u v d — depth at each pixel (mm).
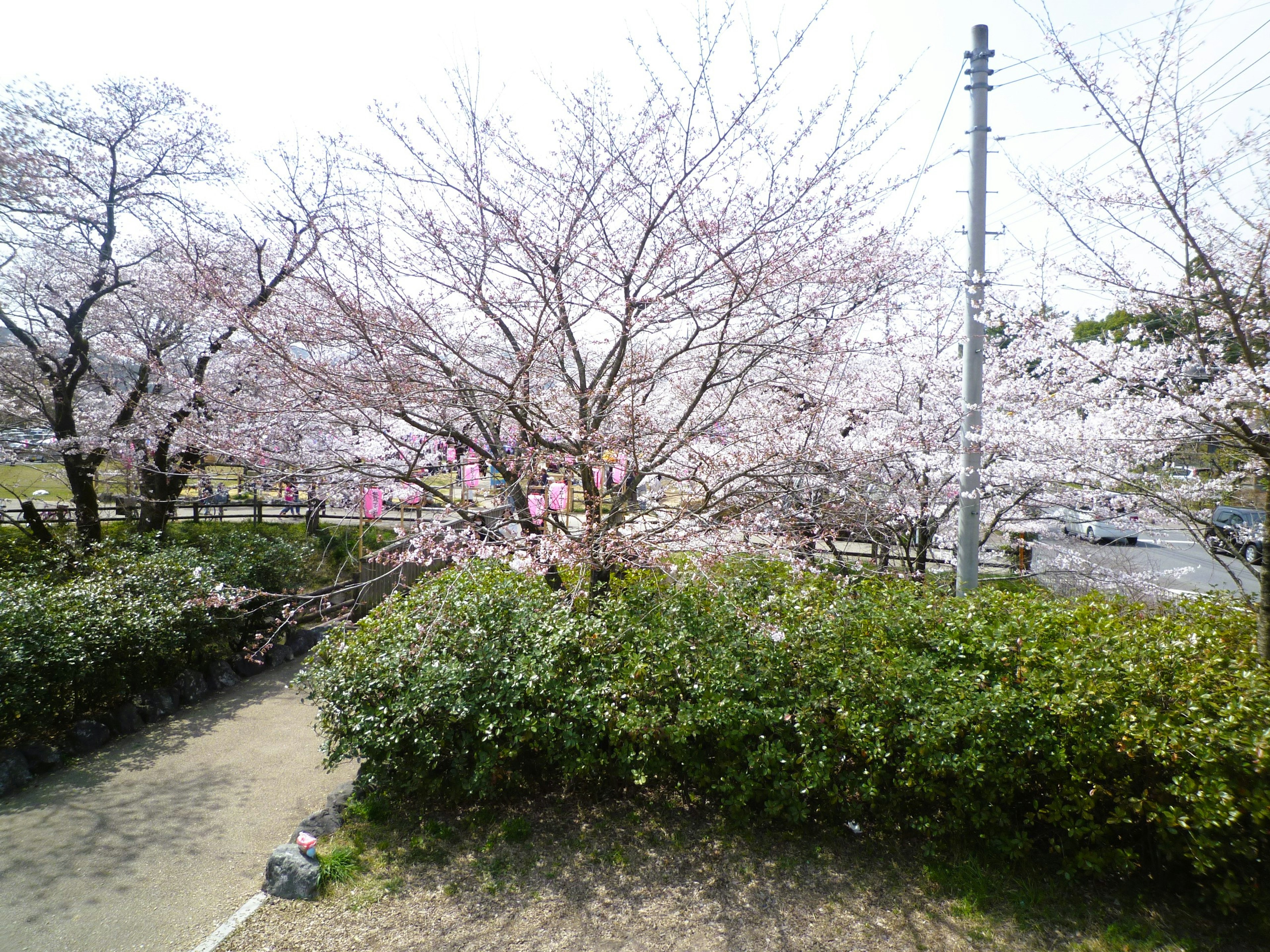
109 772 5418
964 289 6172
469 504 5285
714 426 5250
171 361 9820
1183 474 6398
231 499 10375
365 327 4559
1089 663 3639
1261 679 3461
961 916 3266
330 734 4691
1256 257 4723
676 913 3391
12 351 9930
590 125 4793
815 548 6488
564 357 5172
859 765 3785
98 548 8398
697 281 4824
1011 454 6422
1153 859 3369
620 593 4953
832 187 4922
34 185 8164
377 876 3736
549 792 4414
